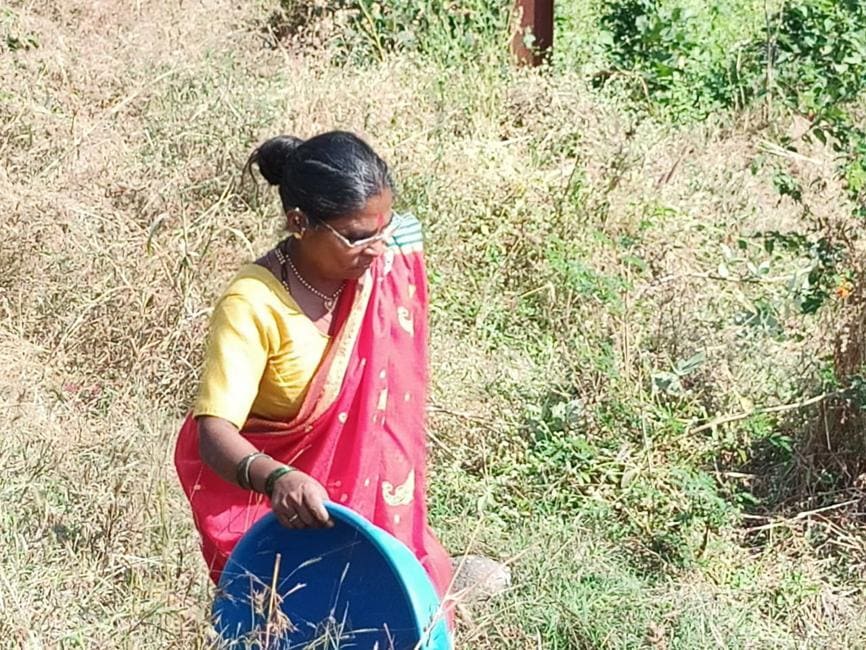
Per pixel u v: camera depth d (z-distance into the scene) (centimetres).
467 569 420
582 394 532
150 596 369
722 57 932
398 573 305
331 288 325
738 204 701
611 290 583
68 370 529
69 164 650
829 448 496
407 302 333
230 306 316
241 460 303
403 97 736
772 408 501
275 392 322
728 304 605
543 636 409
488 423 512
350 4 858
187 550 397
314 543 322
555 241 627
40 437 466
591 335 580
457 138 731
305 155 311
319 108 712
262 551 321
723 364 542
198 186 639
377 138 695
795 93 823
